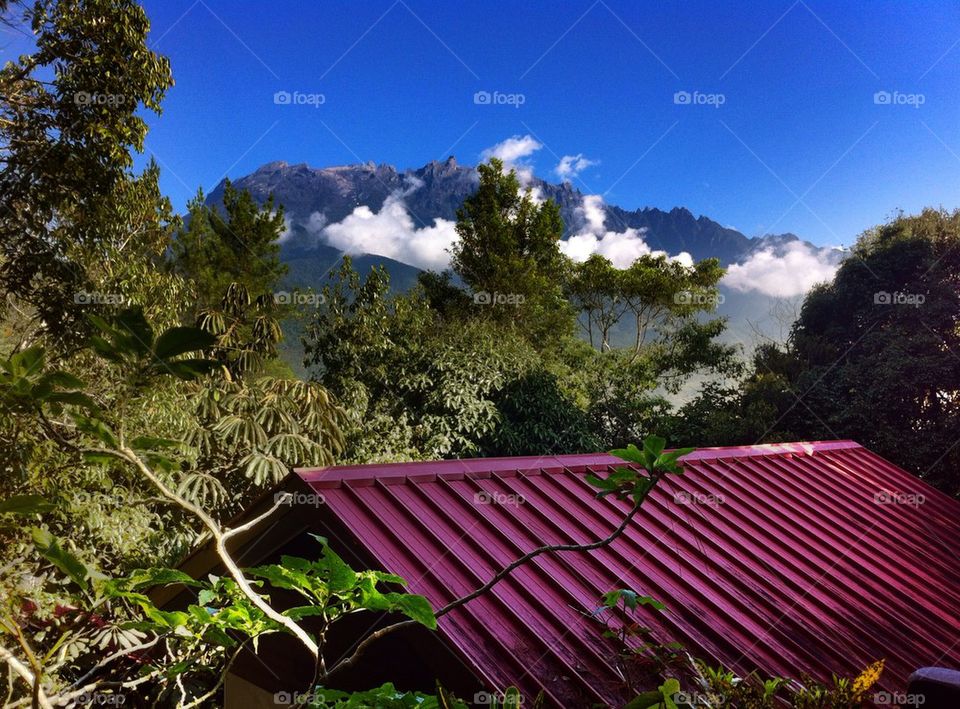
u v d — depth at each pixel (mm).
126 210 8734
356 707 1577
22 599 4328
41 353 993
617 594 2182
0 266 7992
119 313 889
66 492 5918
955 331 18828
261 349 8336
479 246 24469
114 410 1027
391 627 1372
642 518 5125
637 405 20344
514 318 22328
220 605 2443
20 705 2256
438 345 14398
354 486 4355
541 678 3070
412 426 13820
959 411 17781
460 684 3086
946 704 2152
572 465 5645
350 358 13672
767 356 21984
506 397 14867
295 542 4387
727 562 4848
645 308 27969
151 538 7031
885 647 4270
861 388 18891
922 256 19812
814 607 4551
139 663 3596
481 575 3779
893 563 5754
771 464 7508
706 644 3711
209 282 22750
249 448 7738
